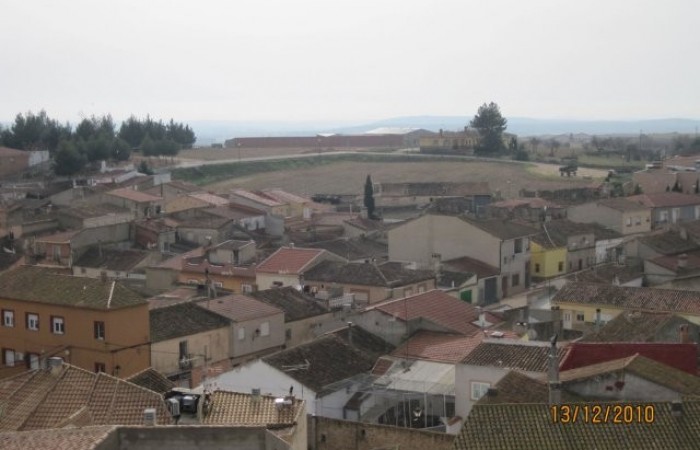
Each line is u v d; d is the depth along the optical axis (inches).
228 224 5733.3
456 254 4864.7
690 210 6446.9
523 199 7022.6
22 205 6195.9
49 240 4975.4
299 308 3543.3
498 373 2340.1
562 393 1940.2
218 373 2815.0
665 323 2763.3
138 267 4717.0
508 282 4832.7
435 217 4906.5
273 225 6200.8
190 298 3747.5
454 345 2839.6
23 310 3058.6
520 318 3437.5
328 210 7298.2
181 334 3051.2
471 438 1620.3
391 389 2546.8
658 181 7244.1
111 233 5285.4
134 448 1379.2
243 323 3230.8
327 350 2765.7
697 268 4362.7
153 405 1800.0
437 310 3181.6
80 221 5629.9
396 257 5002.5
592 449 1589.6
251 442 1385.3
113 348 2888.8
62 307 2967.5
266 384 2578.7
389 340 3070.9
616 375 1923.0
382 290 3986.2
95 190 6707.7
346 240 5374.0
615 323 2874.0
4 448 1350.9
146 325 2977.4
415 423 2493.8
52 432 1402.6
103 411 1781.5
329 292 3981.3
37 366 3002.0
